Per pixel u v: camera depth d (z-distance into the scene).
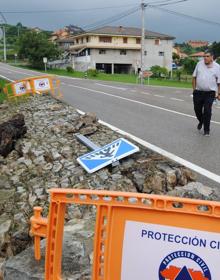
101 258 3.29
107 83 40.75
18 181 9.56
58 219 3.44
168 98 23.08
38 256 4.24
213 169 7.97
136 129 12.17
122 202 3.13
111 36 84.69
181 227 2.99
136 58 86.69
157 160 7.69
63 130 11.92
